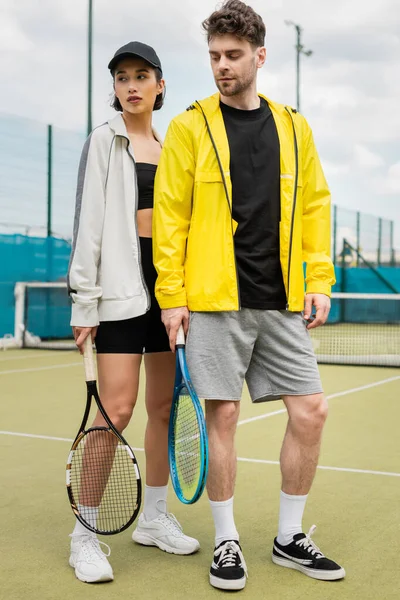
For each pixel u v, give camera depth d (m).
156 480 3.15
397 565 2.94
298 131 2.92
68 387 7.69
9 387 7.68
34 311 12.88
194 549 3.06
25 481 4.10
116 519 3.03
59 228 13.46
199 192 2.81
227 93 2.79
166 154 2.86
